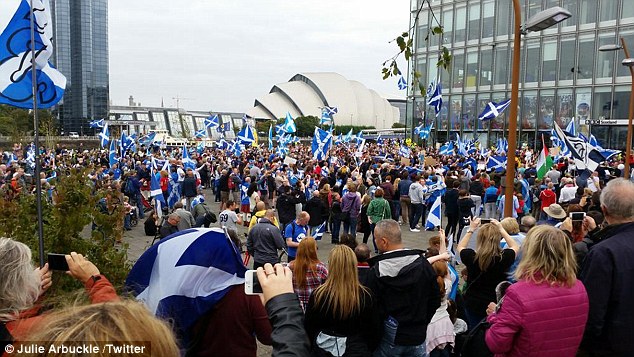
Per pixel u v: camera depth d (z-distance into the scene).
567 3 41.66
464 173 20.80
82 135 93.19
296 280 5.28
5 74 4.84
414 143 48.78
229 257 3.03
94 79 95.94
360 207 14.18
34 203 4.94
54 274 4.04
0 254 2.57
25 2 4.89
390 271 4.22
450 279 5.42
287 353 1.82
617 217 3.48
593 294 3.31
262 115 129.88
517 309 3.14
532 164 26.56
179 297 2.88
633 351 3.32
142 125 115.44
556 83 42.59
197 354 2.97
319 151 28.20
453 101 48.38
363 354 3.79
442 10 48.47
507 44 44.91
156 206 16.25
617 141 39.12
